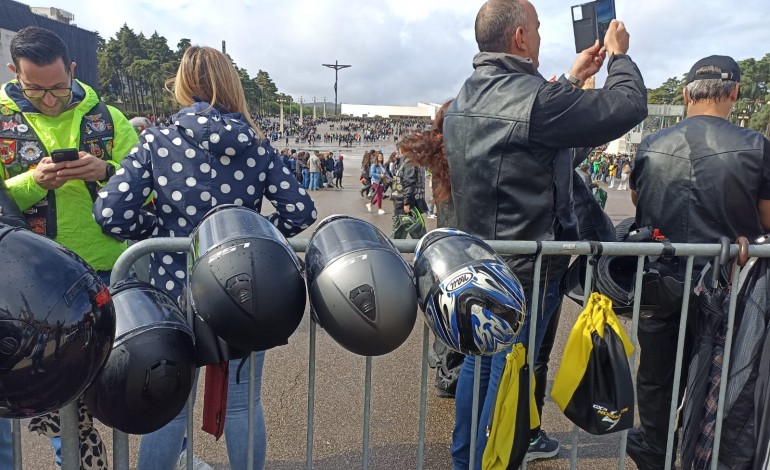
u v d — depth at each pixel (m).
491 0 2.18
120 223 1.84
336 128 114.00
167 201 1.87
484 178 2.04
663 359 2.35
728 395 2.04
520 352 1.92
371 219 13.09
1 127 2.22
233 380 2.00
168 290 1.92
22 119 2.24
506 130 1.94
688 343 2.32
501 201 2.03
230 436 2.01
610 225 2.69
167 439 1.92
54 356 1.13
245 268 1.38
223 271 1.38
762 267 2.01
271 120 117.62
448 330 1.54
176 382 1.46
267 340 1.44
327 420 3.26
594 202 2.65
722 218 2.15
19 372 1.10
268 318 1.39
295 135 96.12
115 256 2.40
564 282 2.22
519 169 1.97
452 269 1.53
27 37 2.07
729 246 1.97
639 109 1.88
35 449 2.90
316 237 1.57
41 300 1.11
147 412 1.45
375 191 14.46
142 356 1.42
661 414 2.40
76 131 2.30
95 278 1.25
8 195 1.58
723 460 2.08
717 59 2.25
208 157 1.86
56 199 2.25
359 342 1.46
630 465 2.82
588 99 1.86
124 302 1.51
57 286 1.14
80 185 2.29
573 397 1.87
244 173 1.92
